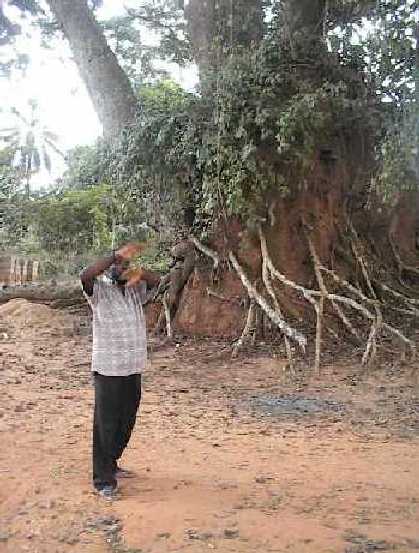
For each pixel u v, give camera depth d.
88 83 17.61
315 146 14.27
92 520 4.93
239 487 5.71
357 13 14.16
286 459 6.79
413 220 18.41
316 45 14.24
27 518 5.01
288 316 14.75
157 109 15.39
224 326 15.09
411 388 10.80
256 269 15.22
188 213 16.09
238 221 15.37
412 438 7.93
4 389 10.00
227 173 13.88
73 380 10.89
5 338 14.98
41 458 6.48
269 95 13.52
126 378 5.50
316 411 9.38
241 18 15.85
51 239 23.00
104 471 5.47
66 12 17.31
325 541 4.53
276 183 14.51
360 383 11.21
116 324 5.50
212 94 14.50
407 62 13.60
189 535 4.62
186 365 12.61
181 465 6.38
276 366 12.41
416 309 15.41
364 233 17.05
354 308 14.52
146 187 15.95
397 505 5.36
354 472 6.34
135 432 7.70
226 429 8.14
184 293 15.77
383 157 13.48
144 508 5.09
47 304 17.97
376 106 14.11
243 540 4.55
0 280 23.30
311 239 15.48
